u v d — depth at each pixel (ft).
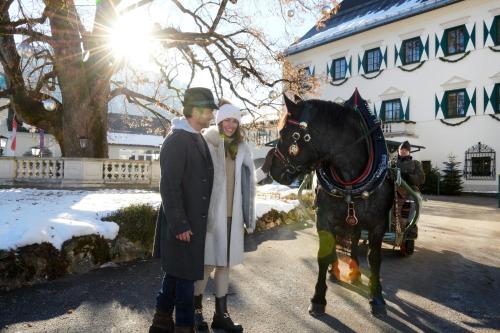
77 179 47.34
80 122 53.62
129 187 49.73
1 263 14.56
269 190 48.34
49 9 46.96
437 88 89.35
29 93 59.16
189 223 9.89
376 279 13.33
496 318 12.91
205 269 11.51
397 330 11.80
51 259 16.02
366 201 12.89
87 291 14.62
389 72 97.76
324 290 13.04
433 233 30.40
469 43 84.43
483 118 82.48
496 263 20.59
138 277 16.58
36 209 21.95
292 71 58.23
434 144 89.76
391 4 105.50
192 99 10.21
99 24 53.16
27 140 138.62
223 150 11.19
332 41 108.06
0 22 44.16
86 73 55.62
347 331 11.63
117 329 11.39
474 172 83.51
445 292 15.57
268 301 14.11
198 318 11.67
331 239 13.32
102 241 18.31
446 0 85.25
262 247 23.29
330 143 12.50
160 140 168.35
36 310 12.67
